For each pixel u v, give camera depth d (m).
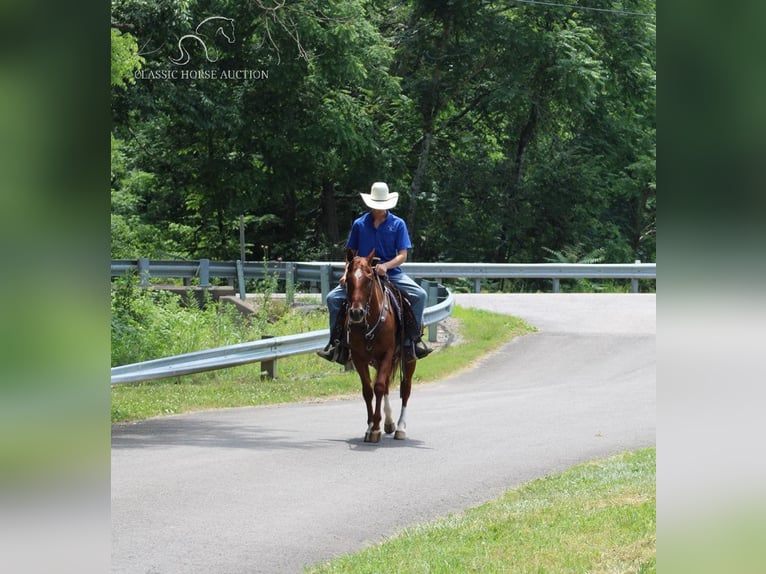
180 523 7.66
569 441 11.80
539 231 45.38
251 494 8.77
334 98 36.53
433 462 10.45
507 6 41.75
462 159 44.81
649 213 50.06
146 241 39.44
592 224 45.44
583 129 46.03
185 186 40.06
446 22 41.22
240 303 26.09
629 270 31.80
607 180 46.53
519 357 20.45
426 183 44.06
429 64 42.47
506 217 44.19
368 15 41.75
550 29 41.81
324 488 9.09
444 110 43.97
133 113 33.22
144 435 12.27
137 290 22.86
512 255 45.78
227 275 29.27
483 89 43.31
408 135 42.50
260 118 36.03
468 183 44.50
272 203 42.00
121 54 20.86
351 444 11.62
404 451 11.13
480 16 40.62
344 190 43.00
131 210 41.06
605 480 8.94
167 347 21.02
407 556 6.49
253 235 42.91
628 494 8.12
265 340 17.38
